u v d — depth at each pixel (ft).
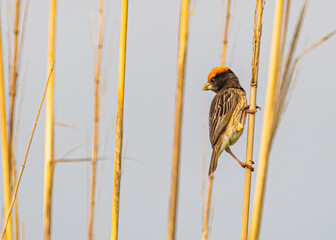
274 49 16.10
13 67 20.84
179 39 17.99
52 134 23.98
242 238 23.06
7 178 21.95
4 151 21.85
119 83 24.12
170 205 17.61
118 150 24.31
